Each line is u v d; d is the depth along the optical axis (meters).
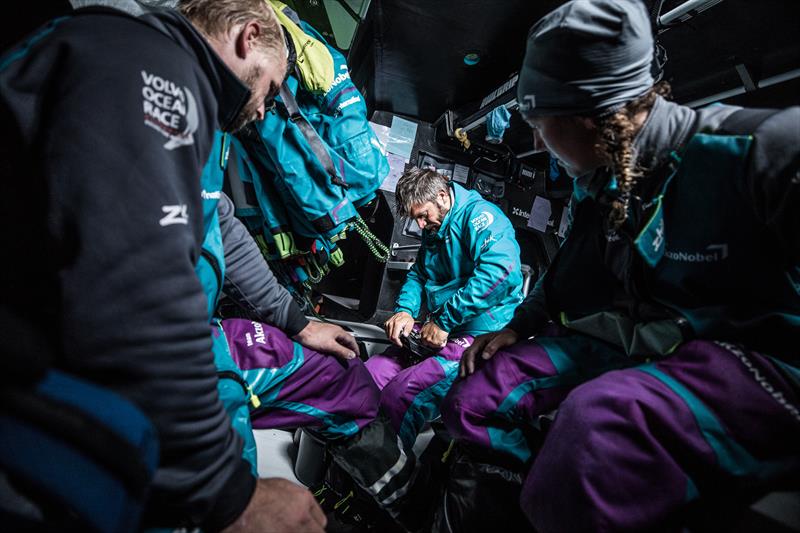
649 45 0.71
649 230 0.71
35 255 0.42
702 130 0.67
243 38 0.67
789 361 0.62
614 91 0.70
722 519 0.55
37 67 0.45
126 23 0.51
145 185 0.45
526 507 0.67
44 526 0.32
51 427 0.32
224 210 0.97
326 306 2.86
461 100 2.73
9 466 0.31
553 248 3.59
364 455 1.01
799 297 0.62
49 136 0.42
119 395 0.39
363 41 2.38
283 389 0.95
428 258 2.16
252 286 1.00
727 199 0.64
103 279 0.41
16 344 0.32
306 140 1.35
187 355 0.47
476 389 0.98
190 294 0.49
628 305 0.88
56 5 0.68
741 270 0.65
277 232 1.49
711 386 0.58
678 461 0.56
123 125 0.45
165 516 0.49
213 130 0.60
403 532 1.09
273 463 1.29
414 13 1.95
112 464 0.34
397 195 2.03
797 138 0.56
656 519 0.54
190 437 0.46
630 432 0.58
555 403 0.98
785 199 0.56
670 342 0.77
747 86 1.71
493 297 1.77
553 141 0.81
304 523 0.58
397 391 1.56
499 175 3.27
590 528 0.56
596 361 0.98
